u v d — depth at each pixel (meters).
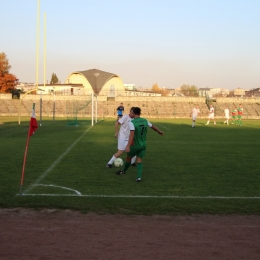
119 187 9.12
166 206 7.39
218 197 8.18
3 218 6.51
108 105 58.69
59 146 17.66
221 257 5.00
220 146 18.19
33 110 8.48
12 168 11.59
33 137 22.27
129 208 7.21
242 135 24.48
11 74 65.69
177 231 5.96
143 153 9.92
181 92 68.56
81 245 5.32
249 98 60.72
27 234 5.73
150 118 52.88
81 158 13.87
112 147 17.36
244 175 10.84
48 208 7.16
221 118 54.94
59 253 5.04
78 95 60.72
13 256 4.94
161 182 9.80
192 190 8.88
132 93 74.12
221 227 6.19
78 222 6.33
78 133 25.27
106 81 79.94
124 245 5.34
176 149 16.92
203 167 12.17
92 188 8.97
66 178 10.16
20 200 7.70
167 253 5.09
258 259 4.97
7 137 22.12
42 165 12.23
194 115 31.95
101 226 6.14
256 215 6.90
